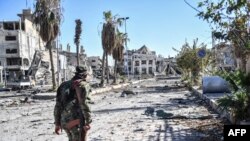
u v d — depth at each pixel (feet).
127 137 32.99
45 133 37.45
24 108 70.90
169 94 94.99
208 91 74.33
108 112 55.83
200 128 35.88
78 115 18.45
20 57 299.38
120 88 149.18
